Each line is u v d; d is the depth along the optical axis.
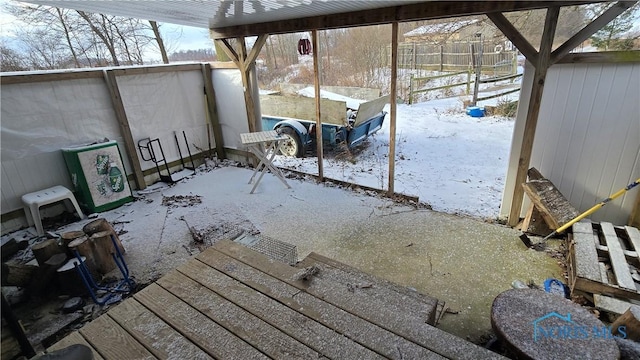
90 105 4.34
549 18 2.69
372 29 13.00
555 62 2.82
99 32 8.38
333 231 3.53
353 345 1.38
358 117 5.62
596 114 2.90
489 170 5.29
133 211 4.21
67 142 4.17
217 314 1.60
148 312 1.63
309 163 5.94
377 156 6.16
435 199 4.35
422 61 13.27
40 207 3.93
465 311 2.38
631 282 2.22
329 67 13.50
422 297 1.96
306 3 2.77
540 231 3.20
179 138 5.45
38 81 3.84
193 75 5.46
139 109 4.84
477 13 2.94
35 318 2.48
